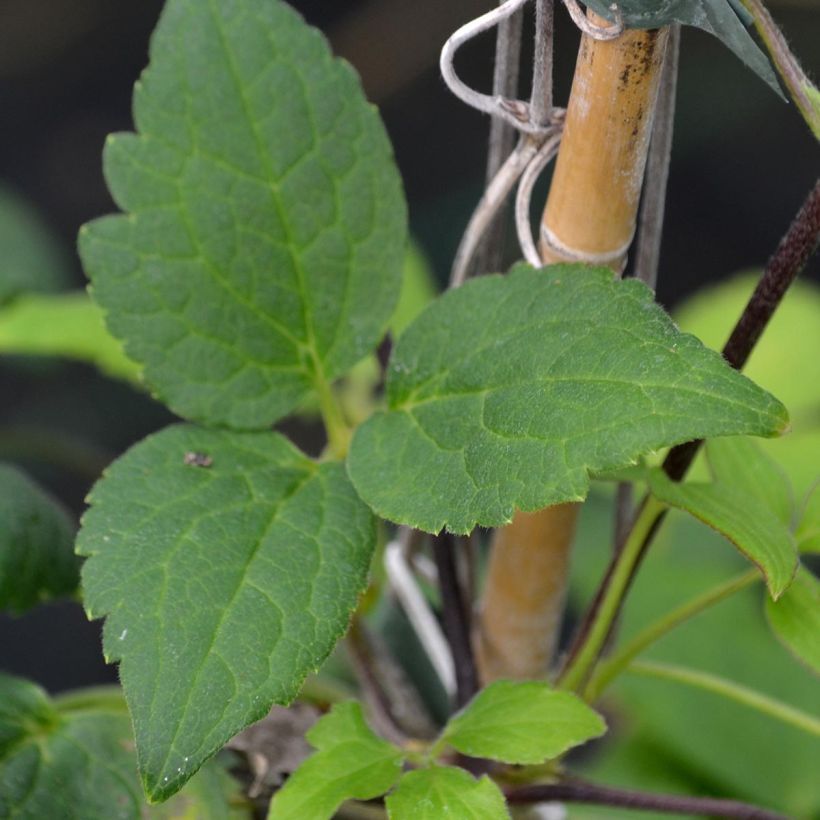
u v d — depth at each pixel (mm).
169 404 392
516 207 387
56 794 396
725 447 398
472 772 402
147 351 392
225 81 394
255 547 374
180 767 356
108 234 392
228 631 365
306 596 369
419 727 432
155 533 374
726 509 376
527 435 364
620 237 379
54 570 421
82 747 403
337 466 386
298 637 365
